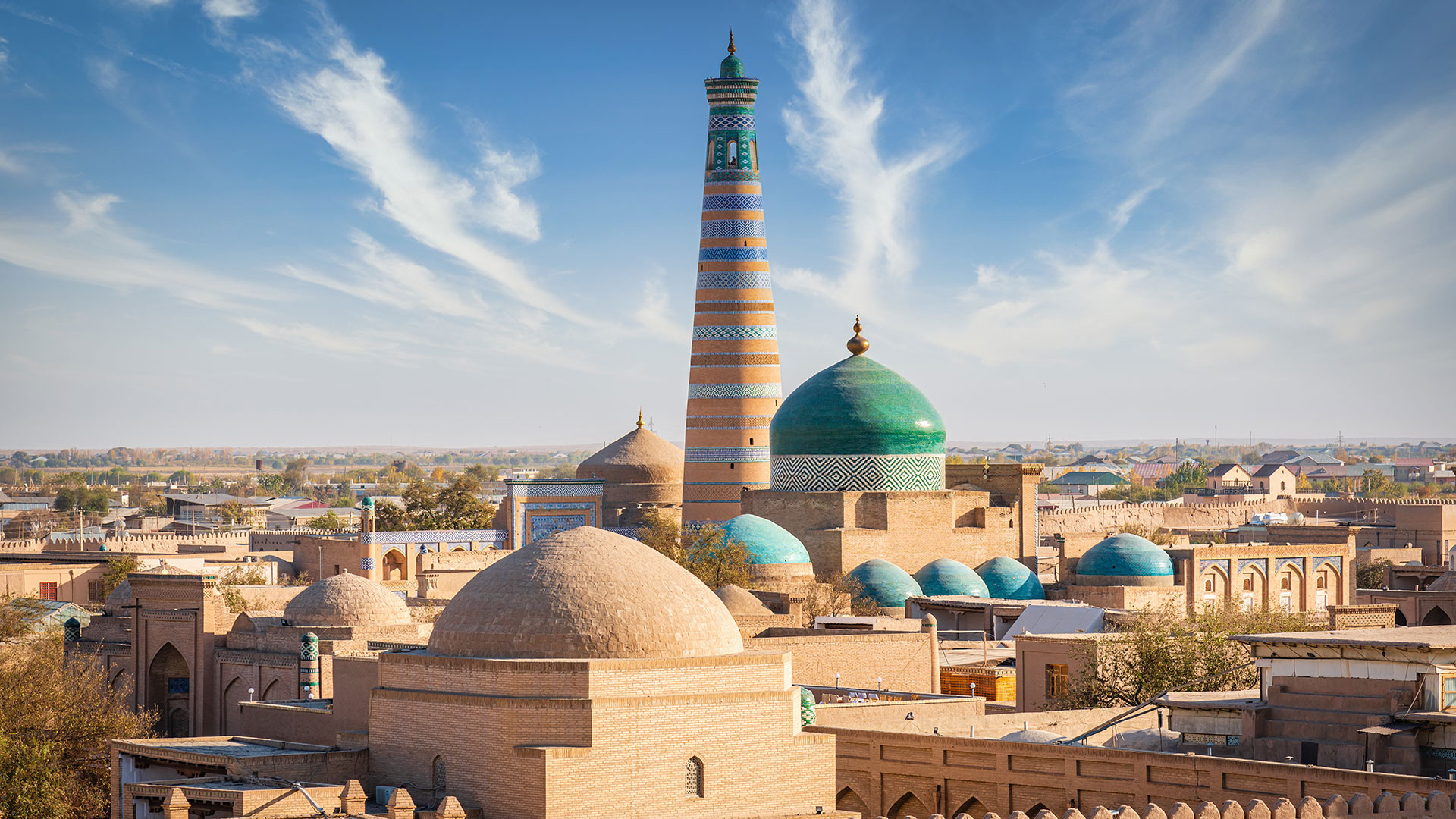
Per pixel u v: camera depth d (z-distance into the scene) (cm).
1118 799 3259
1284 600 7588
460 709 3128
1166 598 6988
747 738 3177
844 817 3173
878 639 5216
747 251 7988
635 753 3064
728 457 7912
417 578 7475
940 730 3881
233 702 5347
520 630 3156
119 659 5762
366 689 3928
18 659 5078
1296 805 2956
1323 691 3384
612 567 3234
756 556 6806
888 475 7500
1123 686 4684
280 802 3066
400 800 2983
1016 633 6081
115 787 3572
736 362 7944
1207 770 3142
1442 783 2909
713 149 8031
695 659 3164
